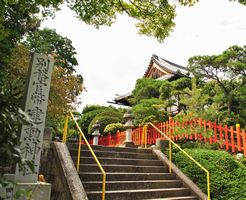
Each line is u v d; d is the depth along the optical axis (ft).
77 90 37.17
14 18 32.40
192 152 24.00
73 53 69.92
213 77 41.86
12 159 7.06
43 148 19.21
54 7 22.85
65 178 16.42
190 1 23.07
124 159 22.76
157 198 19.22
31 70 14.28
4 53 29.48
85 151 21.61
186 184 21.65
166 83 46.98
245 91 38.27
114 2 24.31
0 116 6.97
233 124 35.58
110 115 61.77
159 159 25.41
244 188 19.07
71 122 59.62
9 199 10.72
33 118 13.57
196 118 31.35
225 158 21.54
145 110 41.68
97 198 16.69
